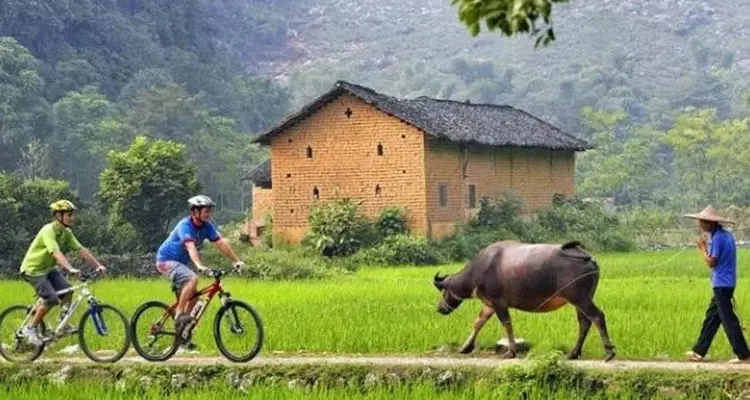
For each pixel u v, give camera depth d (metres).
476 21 13.12
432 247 62.91
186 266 22.86
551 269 22.50
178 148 68.00
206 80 164.00
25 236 59.91
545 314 29.05
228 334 22.50
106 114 133.62
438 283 24.05
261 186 80.62
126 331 22.94
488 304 23.38
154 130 132.12
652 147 137.25
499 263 23.14
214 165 129.25
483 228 68.44
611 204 125.06
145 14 171.75
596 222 73.81
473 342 23.73
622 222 82.69
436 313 29.70
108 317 23.20
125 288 42.28
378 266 59.06
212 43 189.75
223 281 45.84
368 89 67.56
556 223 73.06
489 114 76.44
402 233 64.62
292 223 68.19
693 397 19.39
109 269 53.16
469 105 76.69
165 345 22.86
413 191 65.38
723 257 21.83
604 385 19.88
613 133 147.25
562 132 80.00
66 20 153.25
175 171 67.19
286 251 62.75
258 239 74.56
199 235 22.88
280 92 176.75
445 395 19.67
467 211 69.06
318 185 67.62
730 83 194.62
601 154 132.62
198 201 22.58
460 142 66.31
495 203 70.31
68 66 146.50
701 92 186.38
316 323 27.66
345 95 66.81
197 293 22.70
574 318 28.17
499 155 72.44
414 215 65.31
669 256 62.25
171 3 178.50
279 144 68.44
